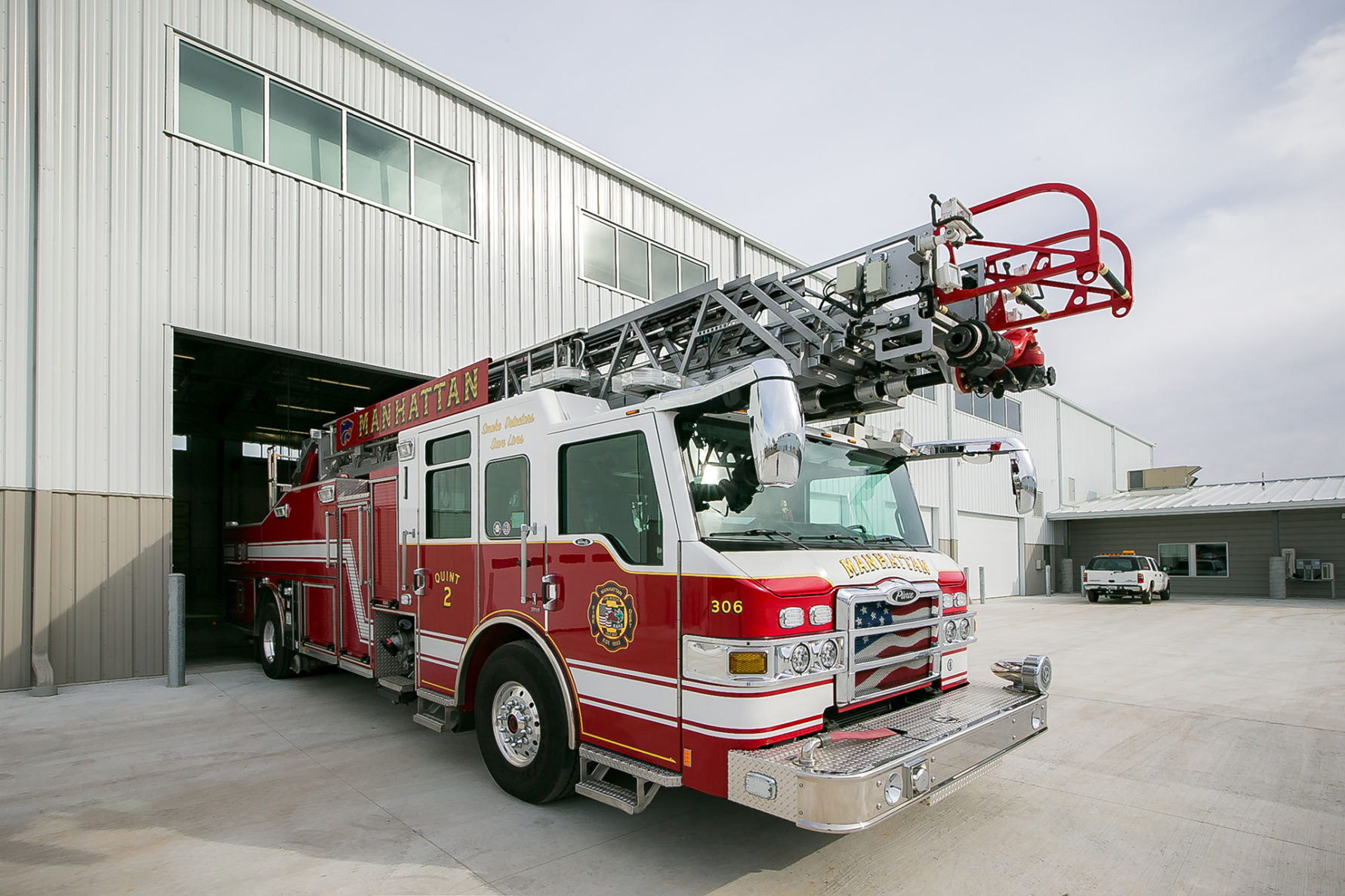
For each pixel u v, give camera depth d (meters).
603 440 4.03
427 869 3.60
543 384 5.12
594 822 4.17
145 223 8.87
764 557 3.48
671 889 3.40
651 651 3.62
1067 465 31.00
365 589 6.34
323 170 10.38
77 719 6.61
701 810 4.36
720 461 3.82
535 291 12.65
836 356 4.53
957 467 23.00
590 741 3.97
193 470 21.14
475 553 4.87
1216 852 3.86
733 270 16.61
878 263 4.20
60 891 3.41
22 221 8.13
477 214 11.97
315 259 10.17
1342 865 3.72
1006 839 4.00
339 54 10.62
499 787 4.73
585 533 4.08
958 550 22.62
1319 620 16.72
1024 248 4.06
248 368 14.41
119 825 4.16
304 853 3.79
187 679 8.59
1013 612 18.84
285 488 9.04
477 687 4.72
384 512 6.09
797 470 3.02
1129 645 11.86
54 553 8.12
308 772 5.08
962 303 4.33
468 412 5.07
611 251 14.02
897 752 3.17
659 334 5.64
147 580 8.70
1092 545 30.66
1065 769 5.22
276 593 8.29
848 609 3.55
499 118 12.41
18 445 7.98
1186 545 28.38
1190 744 5.88
